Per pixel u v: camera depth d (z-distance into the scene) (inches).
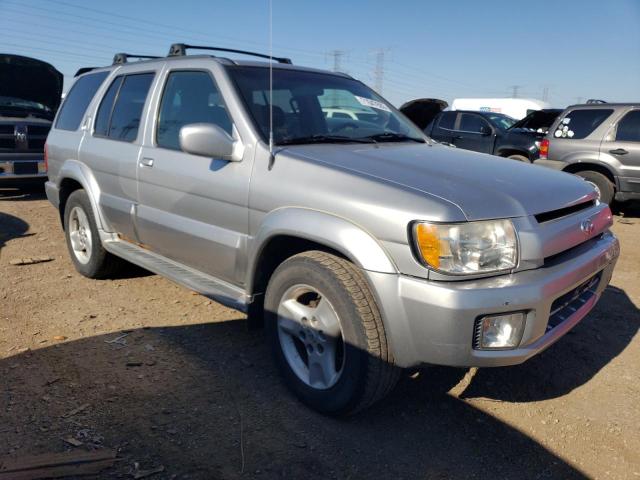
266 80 145.7
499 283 98.0
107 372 132.7
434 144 157.4
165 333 155.9
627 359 148.3
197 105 146.3
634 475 103.3
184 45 165.8
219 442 107.4
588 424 118.8
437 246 96.4
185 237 144.8
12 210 319.9
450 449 108.7
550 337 105.7
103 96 188.2
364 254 102.5
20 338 150.2
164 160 149.5
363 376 105.6
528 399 127.6
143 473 97.5
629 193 335.3
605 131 340.8
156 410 117.3
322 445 108.0
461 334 95.7
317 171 114.3
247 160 127.0
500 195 106.0
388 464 103.5
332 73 170.6
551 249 105.6
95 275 196.2
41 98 407.2
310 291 116.0
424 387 130.8
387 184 105.2
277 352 124.0
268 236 118.3
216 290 137.0
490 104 844.0
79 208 195.0
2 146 344.8
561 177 131.0
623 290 204.4
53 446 103.7
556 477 102.1
